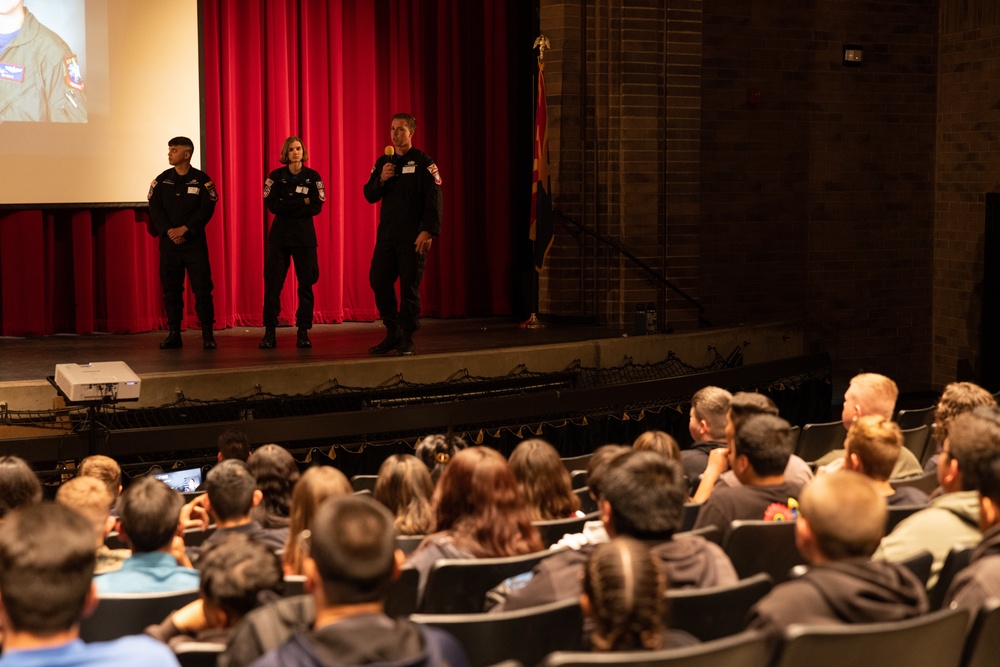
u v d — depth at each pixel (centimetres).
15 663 148
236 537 208
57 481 579
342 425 617
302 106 881
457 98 915
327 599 157
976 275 1002
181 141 718
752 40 962
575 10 852
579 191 867
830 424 490
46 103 780
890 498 294
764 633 181
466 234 923
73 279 813
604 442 743
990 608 197
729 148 963
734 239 973
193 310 845
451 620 205
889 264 1030
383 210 700
